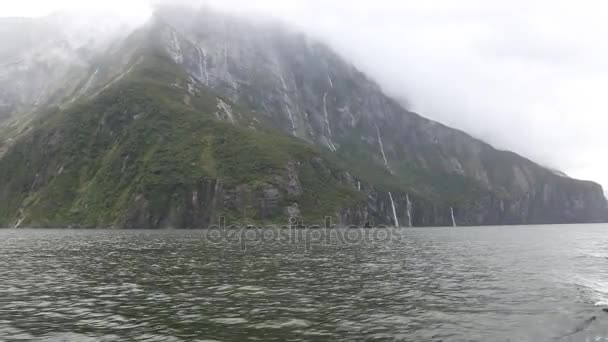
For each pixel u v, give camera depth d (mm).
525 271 53094
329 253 75438
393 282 43625
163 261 59906
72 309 31031
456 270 53719
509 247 101812
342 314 29906
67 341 24062
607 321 28203
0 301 33625
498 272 51906
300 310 30984
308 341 23969
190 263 57656
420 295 36750
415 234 186875
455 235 181625
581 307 32031
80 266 54219
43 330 26062
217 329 26156
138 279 44031
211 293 36969
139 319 28375
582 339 24812
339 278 45938
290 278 45531
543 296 36438
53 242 101875
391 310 31109
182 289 38719
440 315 29688
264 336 24828
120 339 24328
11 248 83062
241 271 50281
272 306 32188
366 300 34562
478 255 76625
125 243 97750
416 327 26781
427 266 57750
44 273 48125
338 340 24172
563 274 50500
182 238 120312
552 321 28172
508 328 26641
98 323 27469
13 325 27109
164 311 30484
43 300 33969
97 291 37625
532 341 24438
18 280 43312
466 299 35094
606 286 42062
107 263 57469
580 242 127875
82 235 140750
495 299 35094
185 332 25594
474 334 25453
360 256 70625
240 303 33156
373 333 25547
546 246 107062
